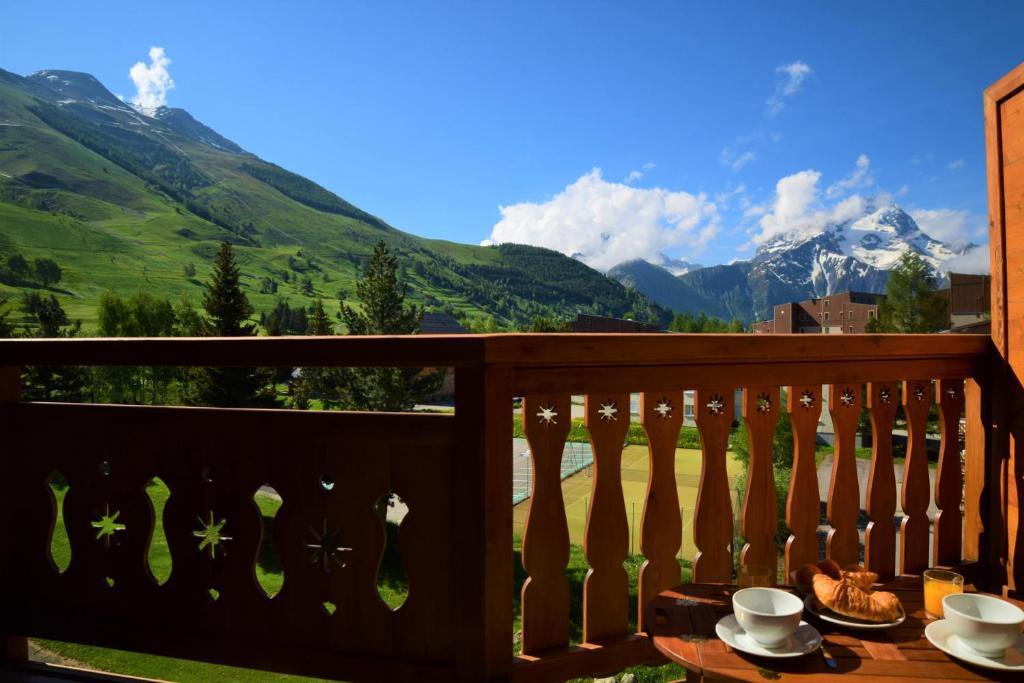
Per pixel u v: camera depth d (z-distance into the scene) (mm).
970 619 1195
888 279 39781
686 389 1921
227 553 1861
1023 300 2176
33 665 2037
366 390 25750
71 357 1883
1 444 2012
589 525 1849
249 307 30719
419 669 1720
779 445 17375
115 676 1977
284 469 1813
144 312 56406
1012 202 2219
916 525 2314
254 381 25188
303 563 1807
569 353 1699
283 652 1822
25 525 2018
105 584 1961
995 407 2312
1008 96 2240
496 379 1657
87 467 1959
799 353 2018
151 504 1924
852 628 1335
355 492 1771
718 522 1969
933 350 2252
